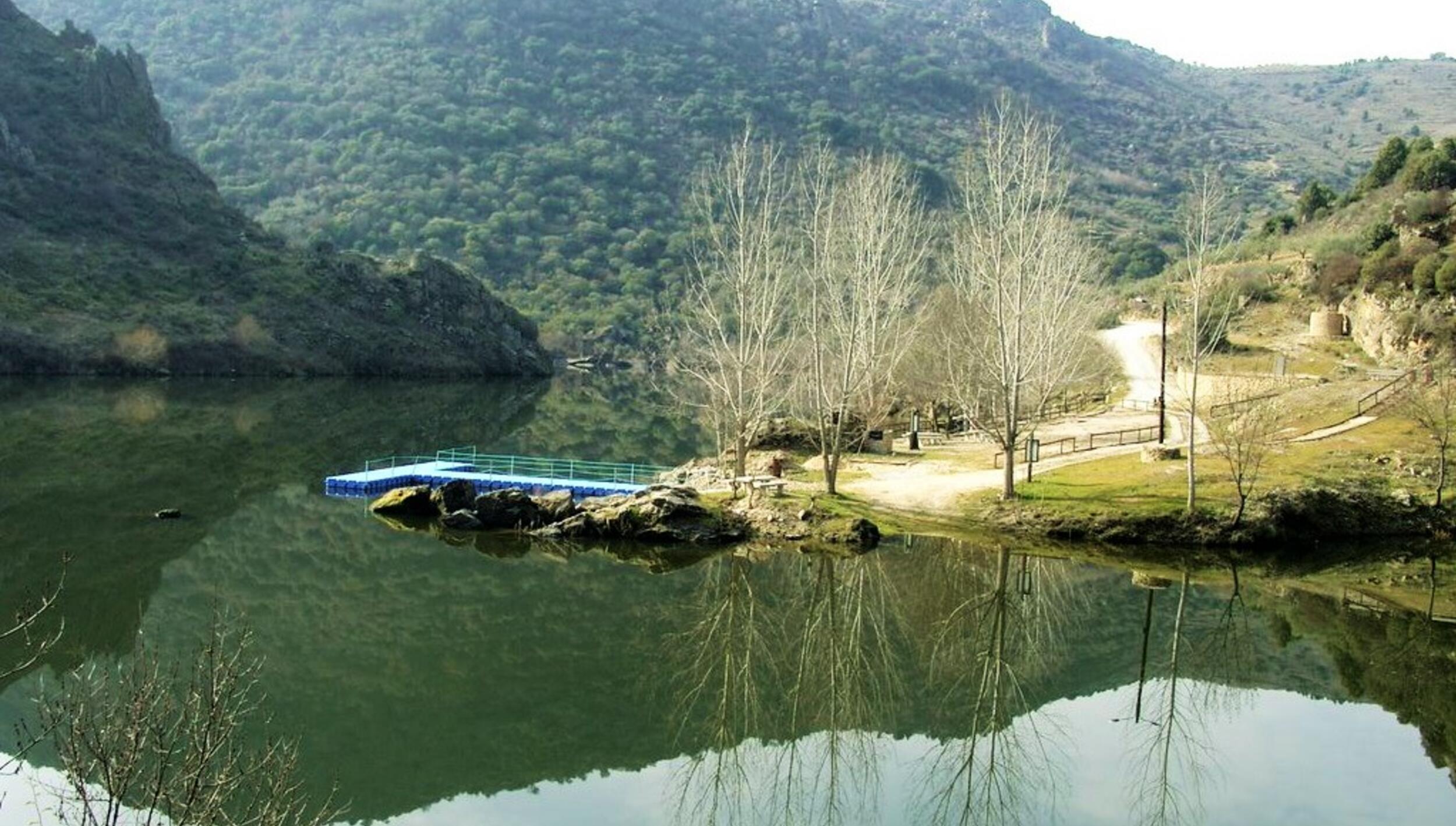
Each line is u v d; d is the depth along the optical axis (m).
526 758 23.06
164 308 115.56
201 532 41.47
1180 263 90.31
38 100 130.38
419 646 29.80
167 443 64.56
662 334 149.88
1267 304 90.19
